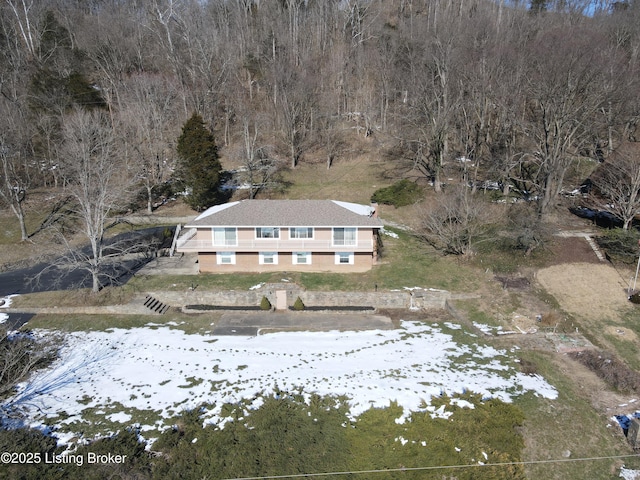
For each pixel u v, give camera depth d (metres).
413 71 51.09
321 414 20.52
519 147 48.09
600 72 38.28
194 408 21.00
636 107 43.88
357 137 61.81
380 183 52.16
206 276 34.78
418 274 34.84
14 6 65.81
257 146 54.50
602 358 24.59
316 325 29.38
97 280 31.97
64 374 23.72
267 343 27.06
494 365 24.41
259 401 21.52
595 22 56.94
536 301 30.70
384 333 28.27
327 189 51.72
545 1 67.00
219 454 18.22
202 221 33.44
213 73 63.03
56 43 62.06
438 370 23.86
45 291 32.44
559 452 18.88
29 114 51.47
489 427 19.59
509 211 42.47
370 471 17.59
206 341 27.31
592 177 44.12
